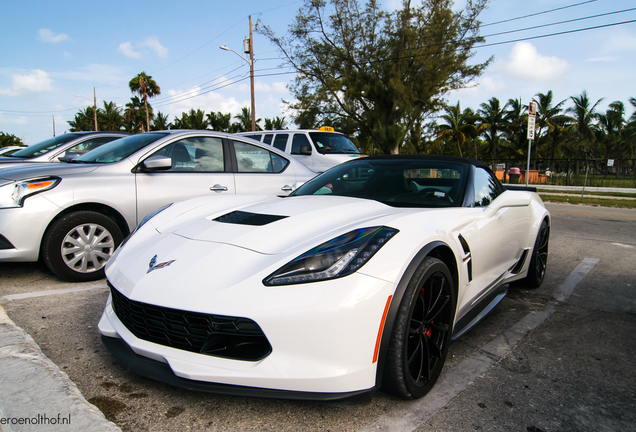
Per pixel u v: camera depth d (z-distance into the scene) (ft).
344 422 5.41
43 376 5.94
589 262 15.38
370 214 7.11
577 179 70.95
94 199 11.11
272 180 15.17
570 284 12.56
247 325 5.11
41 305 9.38
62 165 11.74
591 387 6.48
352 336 5.08
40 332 7.92
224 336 5.31
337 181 9.75
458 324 7.52
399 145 96.73
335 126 100.83
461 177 8.96
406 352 5.58
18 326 8.14
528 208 10.98
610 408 5.90
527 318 9.66
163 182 12.54
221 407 5.68
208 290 5.29
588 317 9.77
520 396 6.17
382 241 5.75
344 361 5.07
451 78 96.94
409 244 5.89
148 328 5.79
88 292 10.34
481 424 5.43
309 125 102.89
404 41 95.30
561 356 7.61
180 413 5.51
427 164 9.53
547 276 13.48
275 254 5.72
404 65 92.99
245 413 5.56
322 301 5.04
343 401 5.11
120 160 12.21
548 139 136.26
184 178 13.00
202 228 7.02
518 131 138.41
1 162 18.49
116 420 5.31
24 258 10.28
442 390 6.32
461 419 5.54
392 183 9.05
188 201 8.89
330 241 5.74
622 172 72.08
